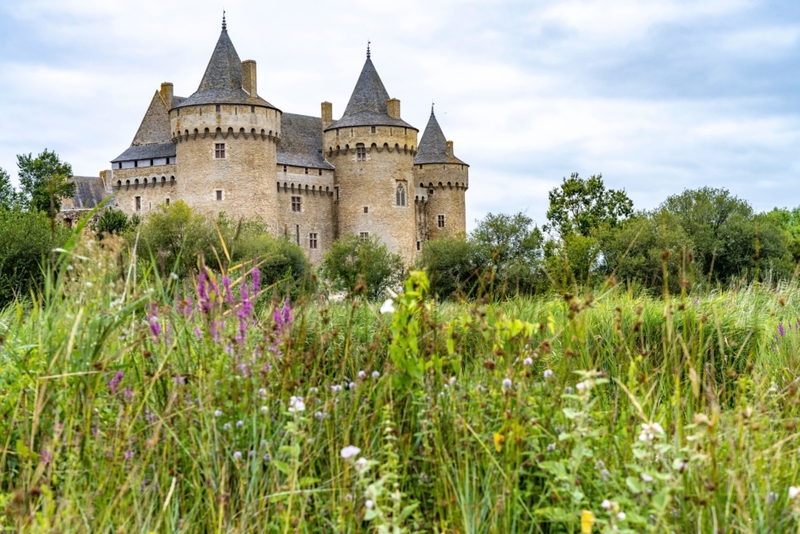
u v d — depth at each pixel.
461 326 5.47
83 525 3.77
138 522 3.88
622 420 4.68
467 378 5.13
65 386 4.54
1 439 4.51
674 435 4.12
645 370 5.48
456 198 88.25
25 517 3.62
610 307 8.04
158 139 75.62
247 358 4.98
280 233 74.56
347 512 3.99
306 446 4.40
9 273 26.58
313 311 7.13
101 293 5.00
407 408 4.92
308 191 76.56
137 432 4.60
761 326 7.82
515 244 40.94
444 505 4.04
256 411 4.64
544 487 4.15
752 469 3.85
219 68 71.25
